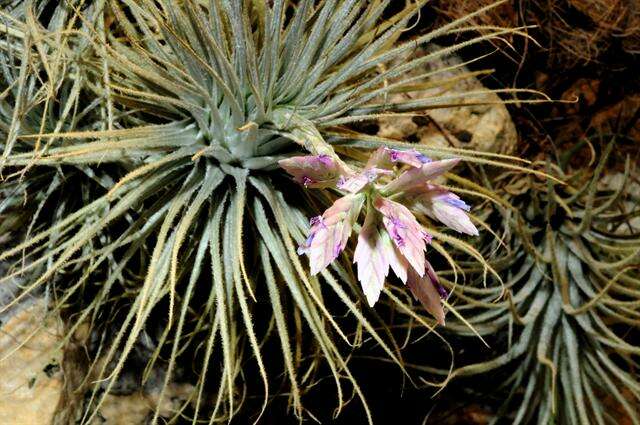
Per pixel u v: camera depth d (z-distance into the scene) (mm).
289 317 641
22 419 554
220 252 558
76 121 562
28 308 574
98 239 587
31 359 565
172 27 531
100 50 522
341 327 706
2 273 578
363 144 546
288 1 611
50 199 587
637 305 729
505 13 856
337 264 546
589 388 783
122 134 509
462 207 429
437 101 567
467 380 855
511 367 840
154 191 533
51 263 556
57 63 523
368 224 414
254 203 541
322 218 411
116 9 526
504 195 814
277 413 740
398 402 864
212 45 490
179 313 620
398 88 596
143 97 554
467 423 883
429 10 811
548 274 782
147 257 601
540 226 802
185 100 521
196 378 653
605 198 853
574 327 779
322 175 434
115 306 610
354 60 547
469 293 792
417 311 745
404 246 402
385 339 766
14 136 512
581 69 976
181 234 483
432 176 422
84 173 574
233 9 496
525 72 945
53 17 582
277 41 522
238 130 514
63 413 577
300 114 537
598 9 910
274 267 567
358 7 557
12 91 565
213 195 536
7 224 575
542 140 1020
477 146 778
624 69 980
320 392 792
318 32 543
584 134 1037
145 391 634
